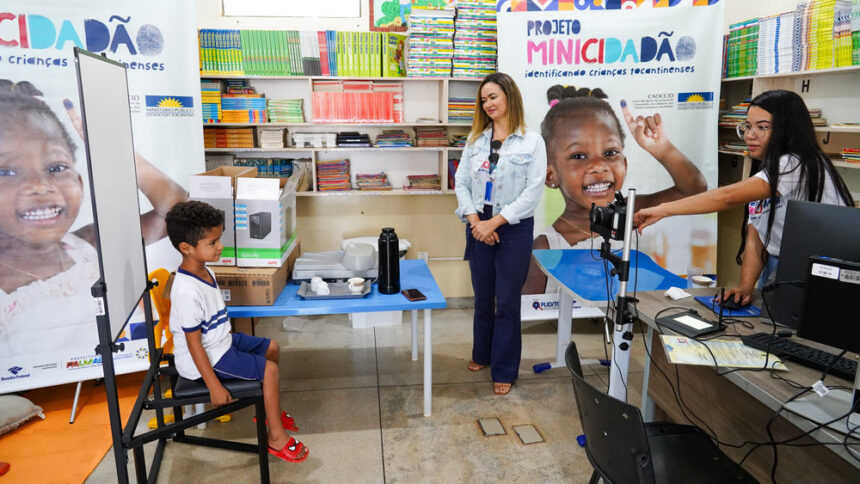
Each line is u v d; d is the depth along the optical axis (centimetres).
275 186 237
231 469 236
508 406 289
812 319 139
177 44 289
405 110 411
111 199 175
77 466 238
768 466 201
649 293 223
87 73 160
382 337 379
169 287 228
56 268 273
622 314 197
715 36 360
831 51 296
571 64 356
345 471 234
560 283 242
